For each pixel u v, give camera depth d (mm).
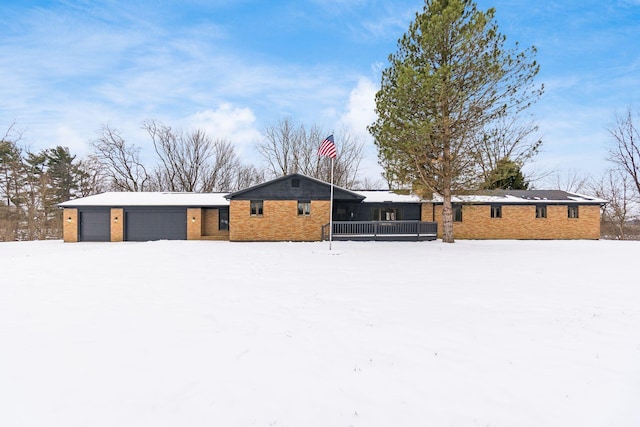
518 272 9617
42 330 4820
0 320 5270
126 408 2916
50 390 3188
